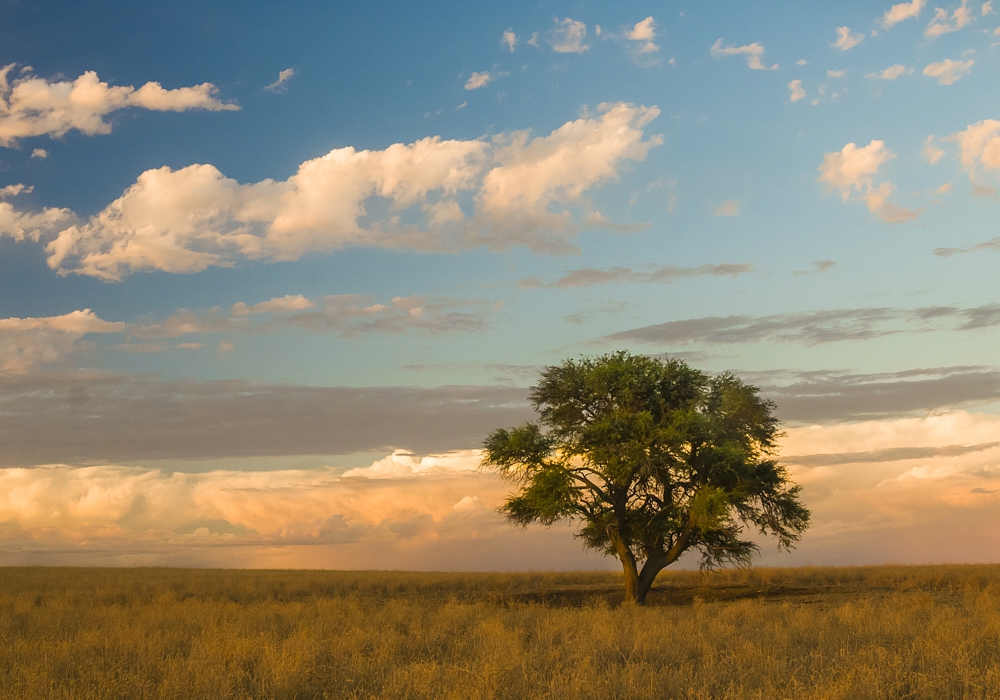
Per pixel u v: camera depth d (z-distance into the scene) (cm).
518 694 1066
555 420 3878
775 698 1013
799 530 3912
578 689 1045
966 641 1414
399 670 1202
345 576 6331
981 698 1015
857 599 3250
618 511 3753
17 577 5934
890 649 1389
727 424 3881
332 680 1187
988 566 6262
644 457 3503
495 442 3900
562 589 4525
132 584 4734
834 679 1131
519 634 1698
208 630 1792
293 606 2525
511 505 3897
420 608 2512
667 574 5578
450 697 998
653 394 3747
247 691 1129
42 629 2019
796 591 3969
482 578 5441
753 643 1455
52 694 1081
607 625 1770
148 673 1258
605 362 3866
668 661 1341
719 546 3819
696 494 3528
